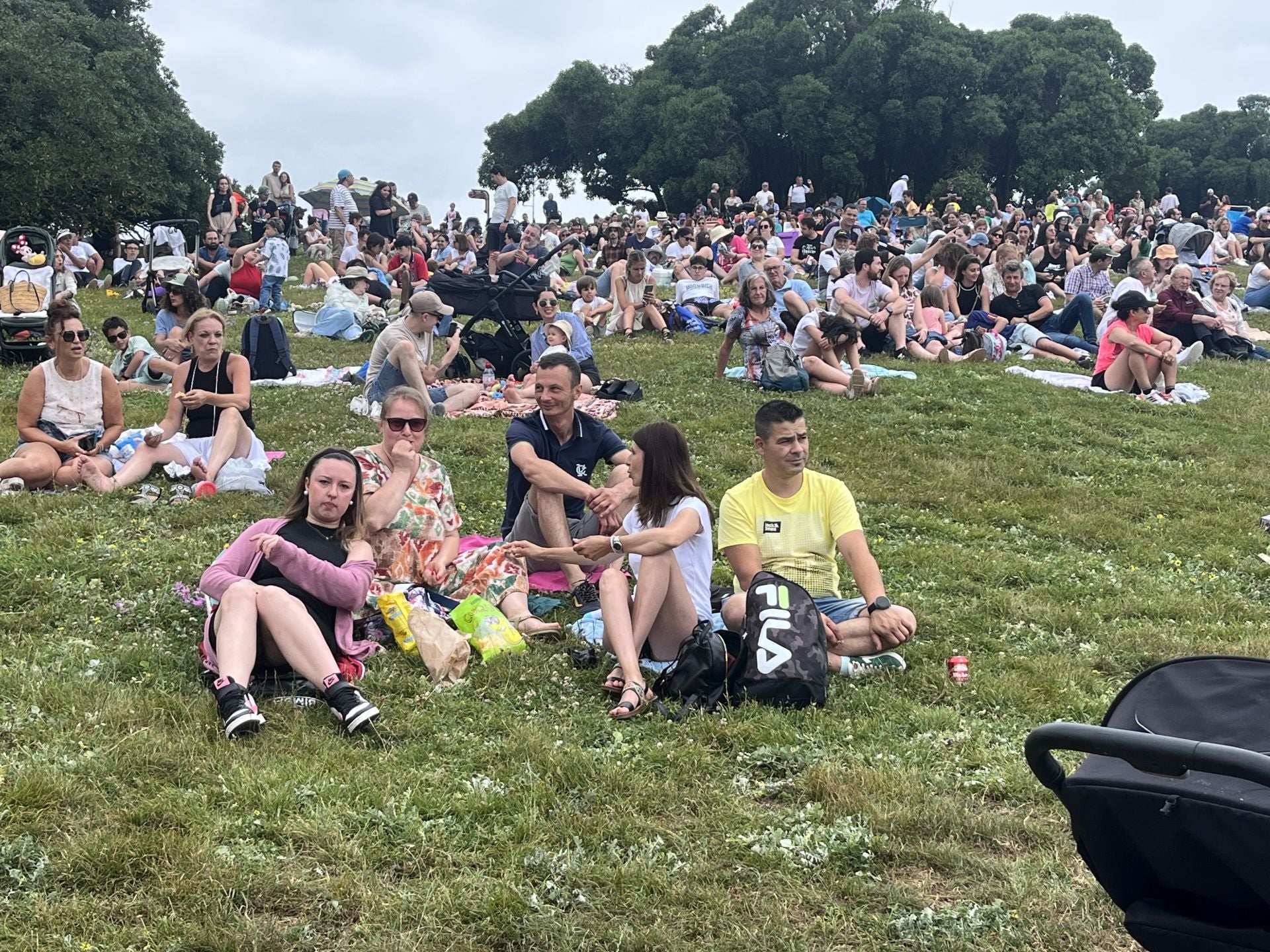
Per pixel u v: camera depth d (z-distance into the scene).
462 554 7.33
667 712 5.79
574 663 6.42
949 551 8.97
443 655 6.15
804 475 6.75
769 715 5.72
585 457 7.89
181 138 44.38
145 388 13.71
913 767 5.25
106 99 37.69
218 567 5.91
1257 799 2.76
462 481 10.28
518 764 5.16
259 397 13.38
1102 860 3.08
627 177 67.50
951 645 7.01
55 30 39.44
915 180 60.78
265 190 34.41
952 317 18.08
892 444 12.11
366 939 3.93
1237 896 2.88
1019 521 10.02
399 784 4.94
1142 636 7.27
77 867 4.21
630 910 4.15
